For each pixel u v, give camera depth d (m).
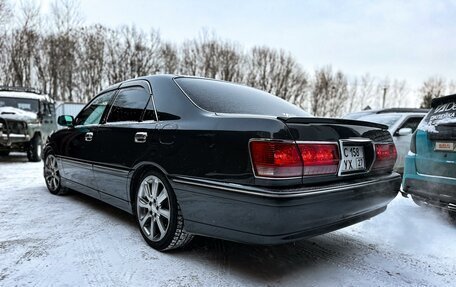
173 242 2.50
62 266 2.33
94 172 3.40
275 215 1.85
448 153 3.31
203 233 2.27
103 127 3.29
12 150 7.96
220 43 32.25
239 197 1.98
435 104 3.66
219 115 2.29
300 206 1.90
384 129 2.72
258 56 33.72
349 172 2.28
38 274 2.21
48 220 3.36
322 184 2.10
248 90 3.19
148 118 2.79
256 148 1.95
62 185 4.27
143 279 2.17
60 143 4.16
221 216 2.10
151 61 28.98
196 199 2.24
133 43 28.20
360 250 2.80
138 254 2.55
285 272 2.35
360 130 2.41
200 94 2.67
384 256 2.69
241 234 2.03
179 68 30.77
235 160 2.03
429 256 2.71
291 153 1.94
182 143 2.36
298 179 1.97
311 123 2.09
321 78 37.38
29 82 24.00
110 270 2.29
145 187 2.75
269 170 1.90
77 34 25.70
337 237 3.11
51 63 24.31
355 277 2.31
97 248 2.66
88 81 26.38
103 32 26.98
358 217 2.37
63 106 16.61
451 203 3.28
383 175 2.62
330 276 2.31
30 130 7.96
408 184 3.73
